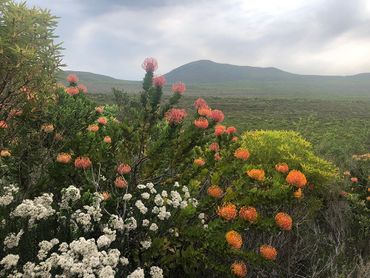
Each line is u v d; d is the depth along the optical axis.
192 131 4.02
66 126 4.50
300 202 5.40
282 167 4.06
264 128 25.14
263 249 3.22
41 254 2.60
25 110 3.97
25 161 4.19
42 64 3.78
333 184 6.94
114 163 4.19
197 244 3.76
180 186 4.13
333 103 69.44
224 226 3.33
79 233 3.11
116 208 3.48
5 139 4.15
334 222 5.81
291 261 4.38
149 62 4.05
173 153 4.06
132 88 131.62
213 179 3.96
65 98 4.88
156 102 3.99
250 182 3.67
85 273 2.47
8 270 2.60
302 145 7.21
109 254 2.71
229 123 27.81
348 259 4.78
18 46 3.37
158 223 3.65
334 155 10.60
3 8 3.53
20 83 3.72
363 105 68.06
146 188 3.99
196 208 3.78
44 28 3.68
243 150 4.00
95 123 5.11
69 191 3.23
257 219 3.33
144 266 3.38
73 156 3.92
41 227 3.09
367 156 9.79
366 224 5.50
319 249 4.91
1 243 2.81
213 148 4.19
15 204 3.40
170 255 3.51
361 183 7.06
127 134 4.16
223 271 3.28
